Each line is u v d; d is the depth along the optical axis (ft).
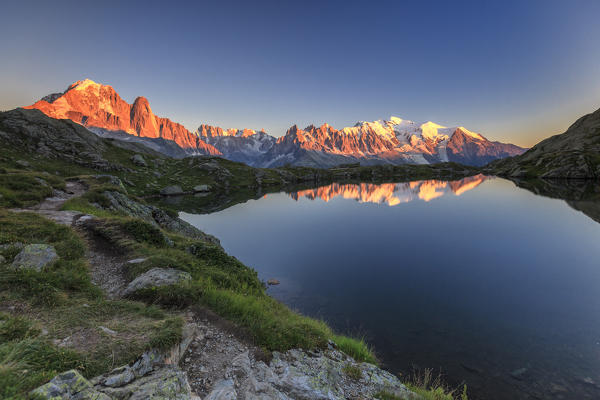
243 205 277.85
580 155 472.03
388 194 367.45
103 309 28.53
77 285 34.76
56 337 21.74
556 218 172.24
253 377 24.14
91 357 19.74
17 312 25.14
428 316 62.13
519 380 41.73
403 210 227.81
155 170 411.95
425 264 99.30
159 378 19.83
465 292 74.79
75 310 27.14
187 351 25.98
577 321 58.59
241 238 144.97
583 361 45.78
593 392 39.14
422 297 72.33
